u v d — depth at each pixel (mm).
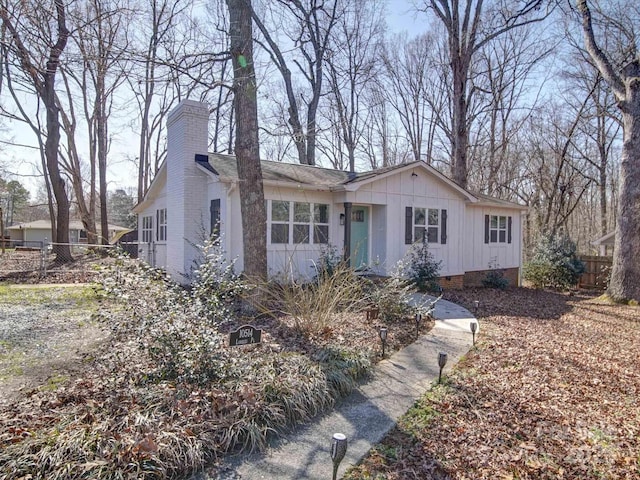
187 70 6859
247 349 4699
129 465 2535
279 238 10406
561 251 13742
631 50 12008
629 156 9797
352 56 23031
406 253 11227
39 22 5336
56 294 9336
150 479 2537
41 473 2439
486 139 24781
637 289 9844
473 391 4273
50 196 21484
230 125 23000
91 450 2617
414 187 12125
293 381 3828
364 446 3176
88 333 6023
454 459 3051
